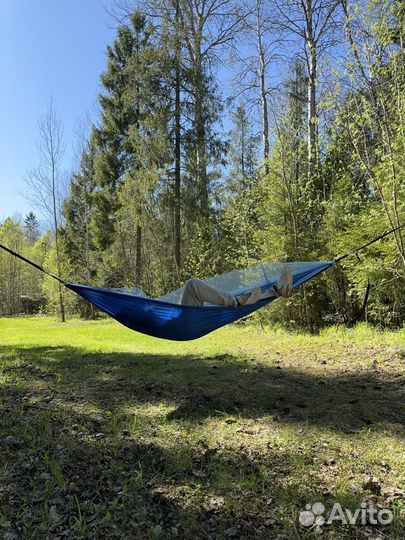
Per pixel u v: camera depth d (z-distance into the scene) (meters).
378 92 7.67
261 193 13.07
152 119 19.62
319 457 3.94
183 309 4.79
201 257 17.30
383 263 9.23
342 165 11.77
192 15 19.78
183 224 21.38
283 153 11.89
